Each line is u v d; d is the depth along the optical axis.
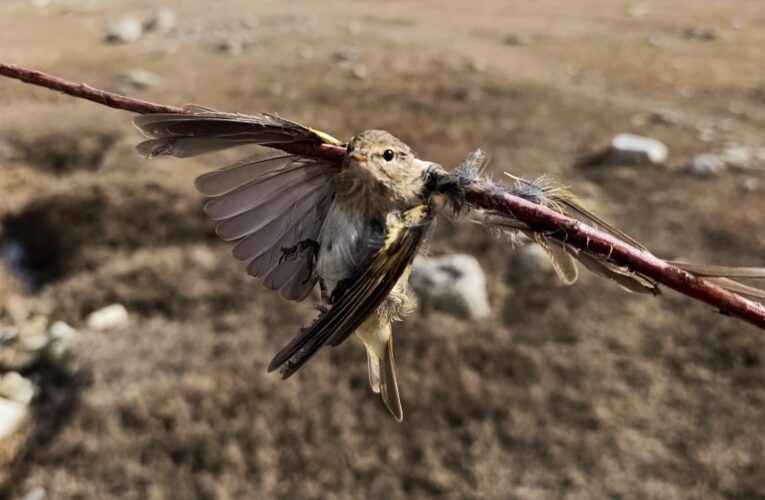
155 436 7.27
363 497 6.64
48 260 10.78
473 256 9.80
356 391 7.69
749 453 6.73
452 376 7.71
